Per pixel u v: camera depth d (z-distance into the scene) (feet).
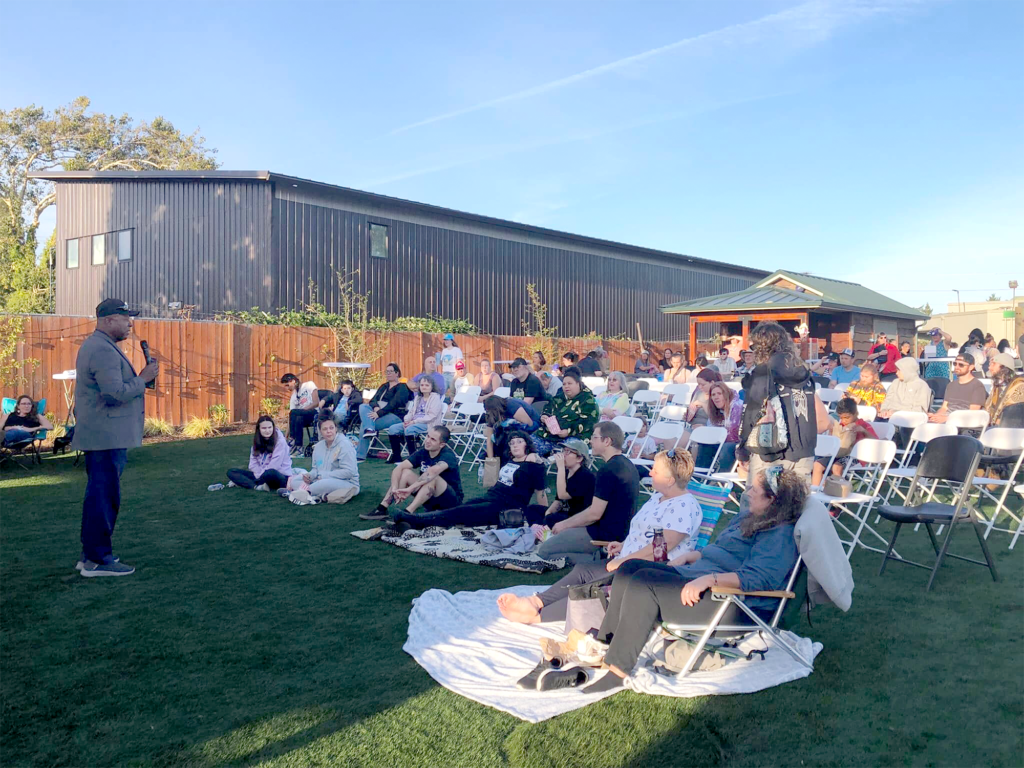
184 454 37.93
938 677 12.09
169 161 124.36
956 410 27.14
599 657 12.25
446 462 23.31
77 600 16.05
